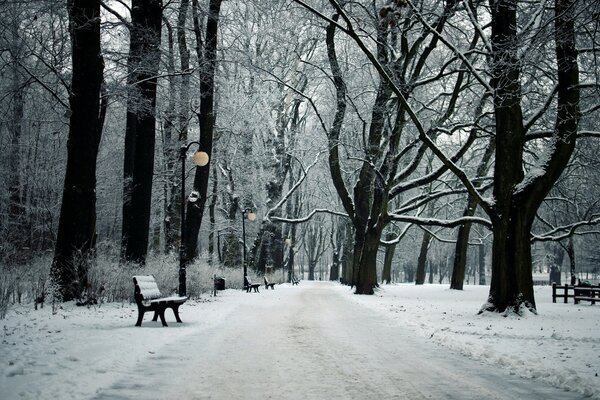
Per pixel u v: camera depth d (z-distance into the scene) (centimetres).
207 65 2514
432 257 7831
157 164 4016
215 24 2594
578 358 845
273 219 4444
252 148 4512
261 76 4003
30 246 3631
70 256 1520
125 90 2036
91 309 1398
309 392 610
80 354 779
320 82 4544
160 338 972
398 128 2770
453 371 752
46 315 1246
